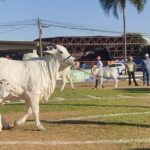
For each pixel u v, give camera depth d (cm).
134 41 7788
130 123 1416
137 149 1052
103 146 1088
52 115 1644
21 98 1282
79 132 1270
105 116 1584
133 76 3441
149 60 3378
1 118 1310
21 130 1301
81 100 2180
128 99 2209
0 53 5672
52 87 1302
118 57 7819
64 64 1311
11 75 1254
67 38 7400
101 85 3155
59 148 1072
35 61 1297
